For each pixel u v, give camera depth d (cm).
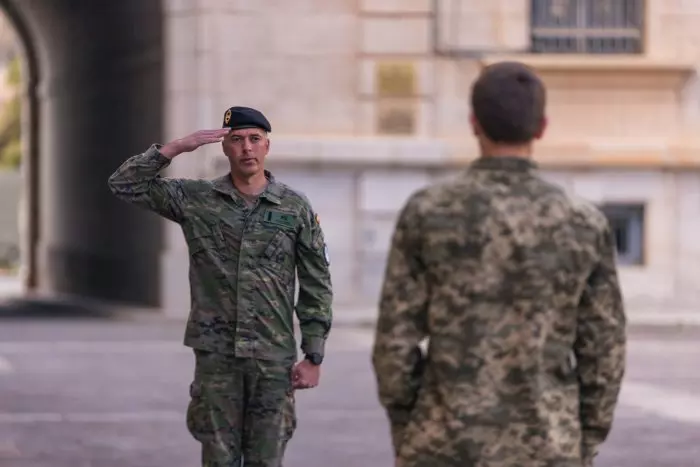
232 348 939
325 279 968
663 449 1579
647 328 3162
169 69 3375
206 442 942
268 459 945
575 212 646
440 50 3416
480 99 655
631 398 2017
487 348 635
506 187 646
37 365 2400
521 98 650
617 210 3434
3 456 1518
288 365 949
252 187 959
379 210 3384
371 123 3412
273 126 3397
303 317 965
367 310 3291
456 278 638
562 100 3434
